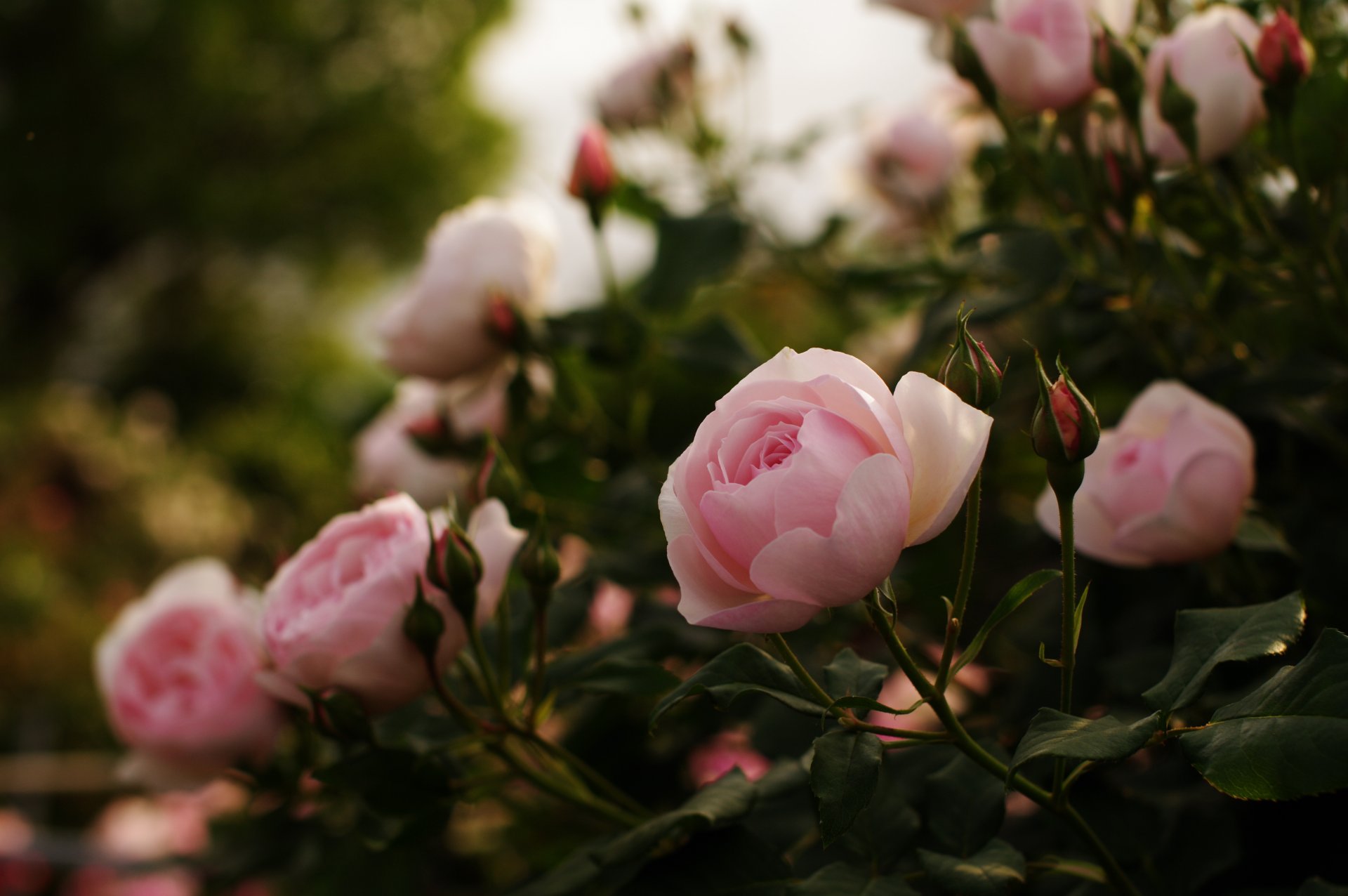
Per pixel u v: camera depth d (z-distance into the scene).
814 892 0.61
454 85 11.74
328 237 11.25
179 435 10.86
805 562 0.55
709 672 0.60
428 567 0.67
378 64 11.69
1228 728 0.56
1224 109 0.73
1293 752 0.55
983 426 0.57
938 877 0.60
